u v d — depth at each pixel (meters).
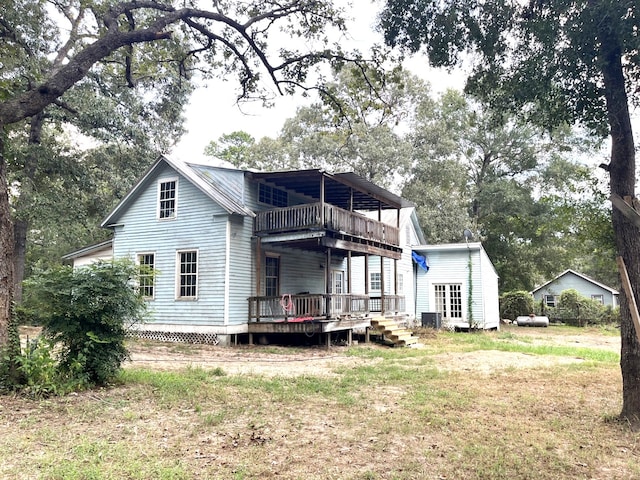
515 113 7.62
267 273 17.45
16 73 16.92
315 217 15.05
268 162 39.34
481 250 24.56
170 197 17.22
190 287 16.38
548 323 29.47
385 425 6.06
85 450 4.78
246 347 15.05
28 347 7.40
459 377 10.04
